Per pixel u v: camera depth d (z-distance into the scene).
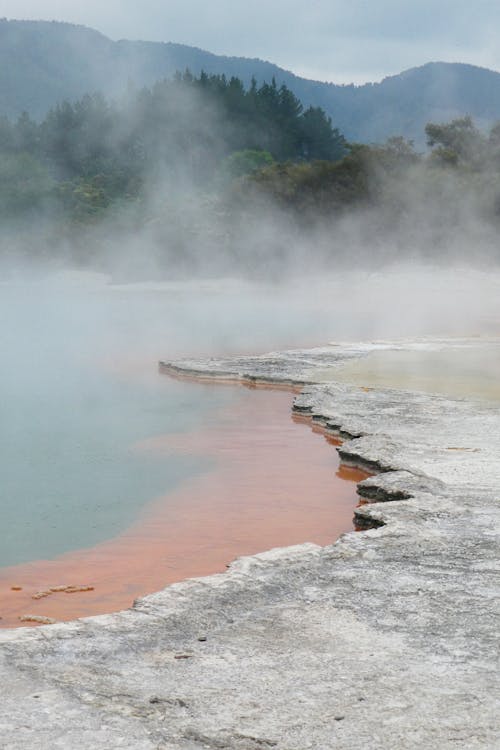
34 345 25.67
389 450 10.16
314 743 4.00
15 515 8.76
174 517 8.68
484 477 8.90
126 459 11.17
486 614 5.47
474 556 6.56
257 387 16.97
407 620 5.39
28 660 4.88
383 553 6.65
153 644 5.11
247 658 4.89
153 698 4.42
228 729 4.12
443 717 4.21
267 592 5.90
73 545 7.84
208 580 6.12
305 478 10.10
